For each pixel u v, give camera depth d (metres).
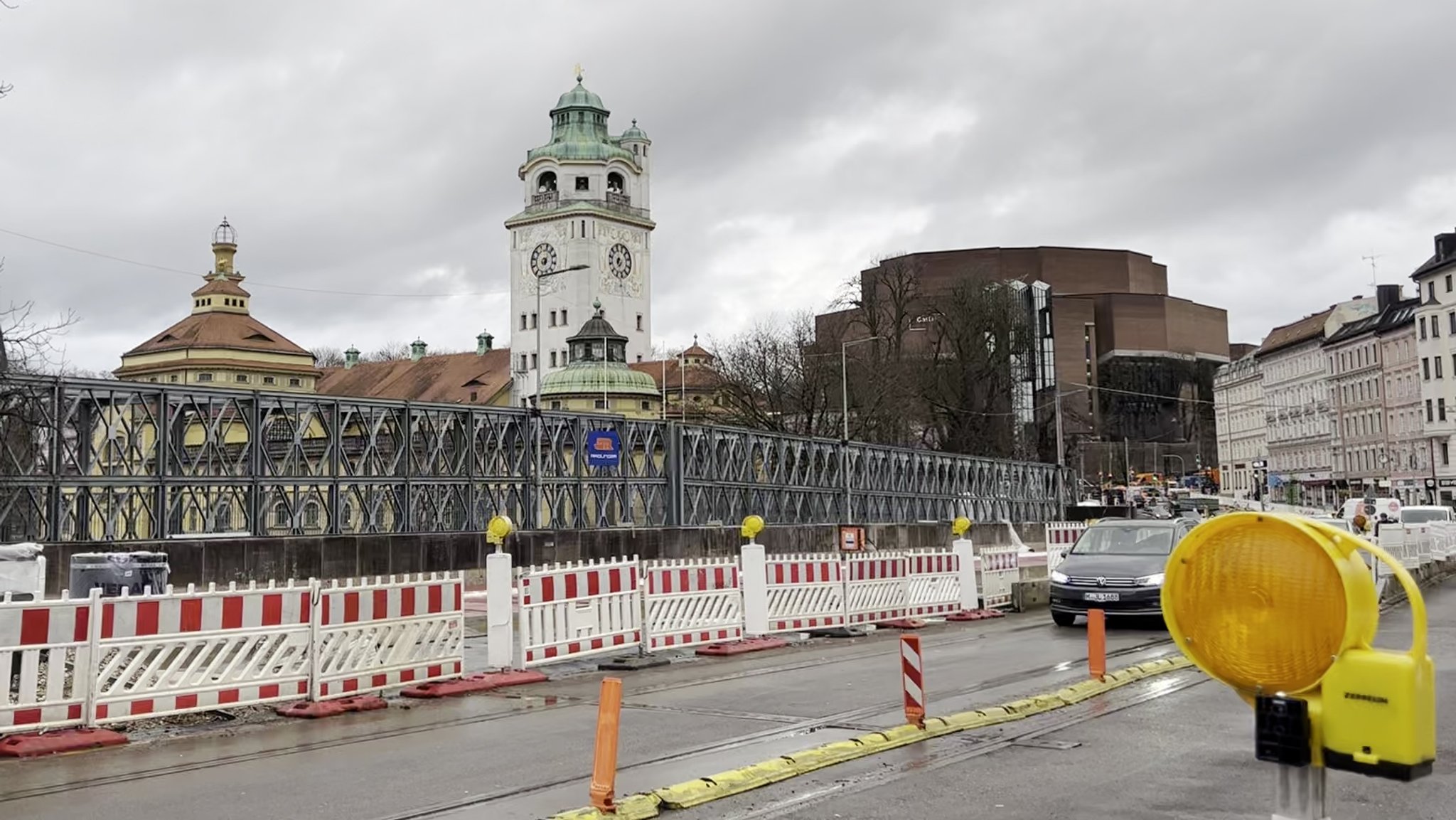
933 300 78.69
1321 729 4.39
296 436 30.17
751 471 41.75
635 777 8.76
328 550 28.66
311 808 8.00
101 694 10.88
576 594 15.77
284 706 12.26
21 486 24.94
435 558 31.22
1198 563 4.83
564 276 117.75
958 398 75.50
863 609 21.03
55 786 8.83
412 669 13.52
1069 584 20.28
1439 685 12.68
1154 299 170.25
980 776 8.70
